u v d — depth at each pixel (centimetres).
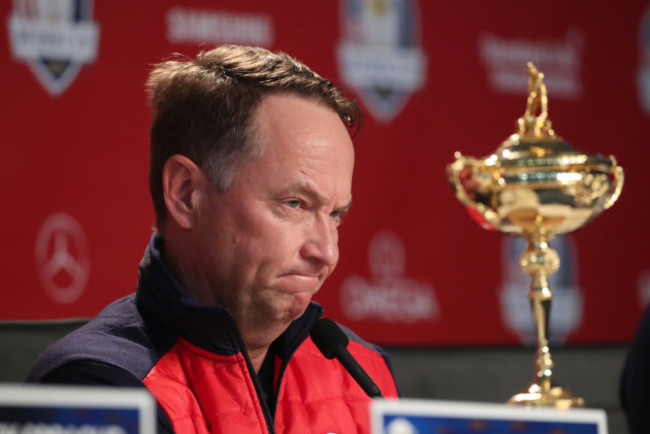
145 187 1081
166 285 545
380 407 326
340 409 609
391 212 1223
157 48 1088
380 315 1205
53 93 1040
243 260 541
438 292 1241
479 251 1269
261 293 546
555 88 1338
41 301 1029
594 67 1364
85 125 1053
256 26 1145
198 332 543
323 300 1170
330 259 544
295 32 1170
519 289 1288
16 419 278
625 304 1352
